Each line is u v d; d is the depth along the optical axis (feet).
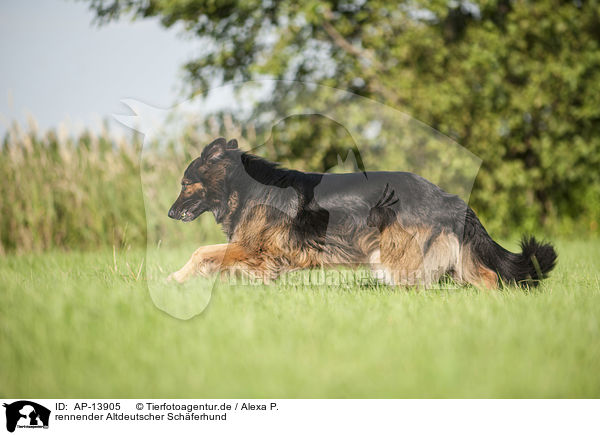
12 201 30.81
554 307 14.08
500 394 9.61
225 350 10.94
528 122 42.96
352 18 45.93
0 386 9.58
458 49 42.24
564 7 42.24
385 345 11.09
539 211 44.75
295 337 11.63
